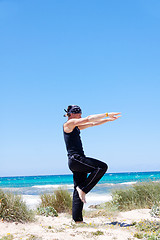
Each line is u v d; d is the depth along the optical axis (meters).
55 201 7.88
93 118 4.38
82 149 4.76
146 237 3.84
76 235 3.89
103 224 4.96
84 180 4.83
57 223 5.23
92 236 3.86
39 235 3.86
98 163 4.55
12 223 4.79
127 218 5.79
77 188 4.69
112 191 8.45
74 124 4.56
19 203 5.27
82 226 4.68
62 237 3.72
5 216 4.89
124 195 7.99
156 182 8.34
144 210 6.74
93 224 4.95
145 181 8.46
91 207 8.91
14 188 6.14
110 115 4.36
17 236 3.87
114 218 5.80
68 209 7.66
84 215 6.98
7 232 4.23
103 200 11.68
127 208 7.41
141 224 4.66
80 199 4.96
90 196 13.73
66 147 4.78
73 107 4.90
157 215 6.04
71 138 4.69
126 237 3.86
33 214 5.42
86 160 4.58
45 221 5.41
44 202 7.94
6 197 5.20
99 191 17.19
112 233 4.06
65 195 8.00
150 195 7.68
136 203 7.62
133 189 8.21
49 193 8.30
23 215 5.12
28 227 4.65
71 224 4.88
